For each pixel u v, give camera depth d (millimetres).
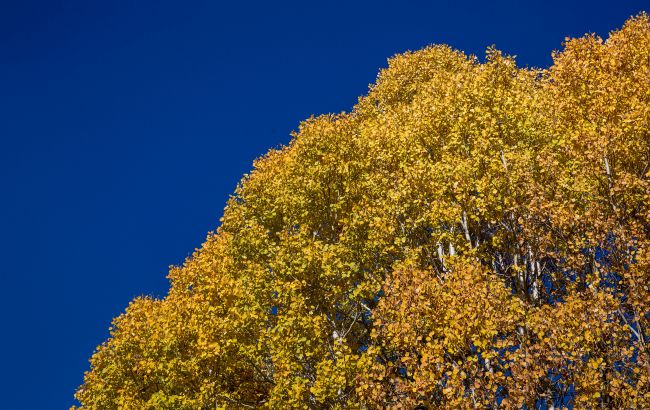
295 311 18109
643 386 13641
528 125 22062
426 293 16094
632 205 17766
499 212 19484
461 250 19438
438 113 24266
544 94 24078
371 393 15172
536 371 13320
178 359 18594
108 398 22391
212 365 18703
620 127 19000
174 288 26109
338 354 16531
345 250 20172
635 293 14594
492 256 20406
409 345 15453
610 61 22891
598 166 17938
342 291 19094
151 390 21797
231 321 18844
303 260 19484
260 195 26953
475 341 14086
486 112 23031
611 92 20703
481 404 13438
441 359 14477
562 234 17344
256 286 20031
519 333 15477
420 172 21047
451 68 37312
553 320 14430
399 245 19672
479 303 14859
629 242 15484
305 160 26703
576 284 16234
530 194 18438
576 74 23047
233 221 26734
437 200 19969
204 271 22875
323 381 16094
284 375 17156
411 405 14391
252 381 20406
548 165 19156
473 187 20406
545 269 19000
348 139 26984
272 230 26562
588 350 13805
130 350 22141
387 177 23266
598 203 17484
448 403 13820
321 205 25062
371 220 20797
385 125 27312
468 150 22219
